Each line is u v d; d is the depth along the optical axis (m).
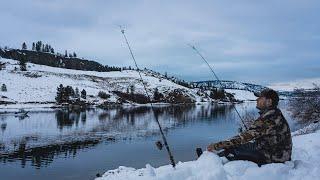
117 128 60.78
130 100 171.38
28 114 94.38
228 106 144.50
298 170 5.78
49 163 32.12
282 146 6.01
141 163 30.72
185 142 42.47
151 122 71.38
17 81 160.88
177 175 5.09
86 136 50.88
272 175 5.39
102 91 173.62
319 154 7.79
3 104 124.44
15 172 28.73
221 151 6.29
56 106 131.88
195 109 121.12
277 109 6.12
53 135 51.84
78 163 31.78
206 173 5.21
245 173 5.38
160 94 181.12
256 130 5.96
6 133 53.59
